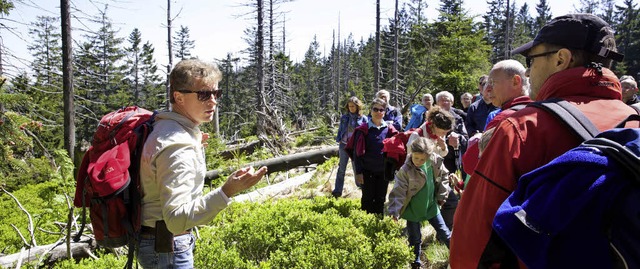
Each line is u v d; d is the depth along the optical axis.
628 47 47.06
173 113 1.99
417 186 4.02
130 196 1.89
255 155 12.16
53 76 12.74
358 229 4.14
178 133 1.89
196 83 1.93
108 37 39.25
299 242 3.90
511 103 2.46
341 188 7.00
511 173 1.28
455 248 1.41
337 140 7.03
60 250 4.46
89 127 32.19
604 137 1.11
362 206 5.07
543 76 1.48
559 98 1.34
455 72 18.97
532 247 1.07
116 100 37.59
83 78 13.95
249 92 52.09
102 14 12.01
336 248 3.90
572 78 1.34
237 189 1.79
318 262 3.60
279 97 22.94
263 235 4.01
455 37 19.42
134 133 1.91
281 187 8.32
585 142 1.13
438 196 4.21
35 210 6.77
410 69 33.97
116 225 1.89
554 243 1.05
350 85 48.66
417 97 22.23
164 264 1.99
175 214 1.77
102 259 3.71
